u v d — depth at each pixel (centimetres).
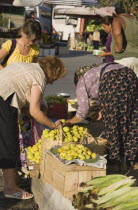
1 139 492
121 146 529
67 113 741
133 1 916
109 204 388
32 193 532
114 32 720
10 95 488
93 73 527
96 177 432
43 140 504
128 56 737
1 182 579
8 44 605
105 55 918
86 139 524
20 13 2352
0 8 2322
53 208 446
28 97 497
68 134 512
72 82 1453
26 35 586
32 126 582
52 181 458
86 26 3127
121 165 537
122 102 518
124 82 518
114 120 518
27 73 490
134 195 394
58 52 2578
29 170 508
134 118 527
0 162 496
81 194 405
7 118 488
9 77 490
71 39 3189
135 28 727
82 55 2652
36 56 619
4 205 504
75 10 2752
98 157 459
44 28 3403
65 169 429
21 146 537
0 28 2073
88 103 528
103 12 2708
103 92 520
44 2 2652
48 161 469
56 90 1272
